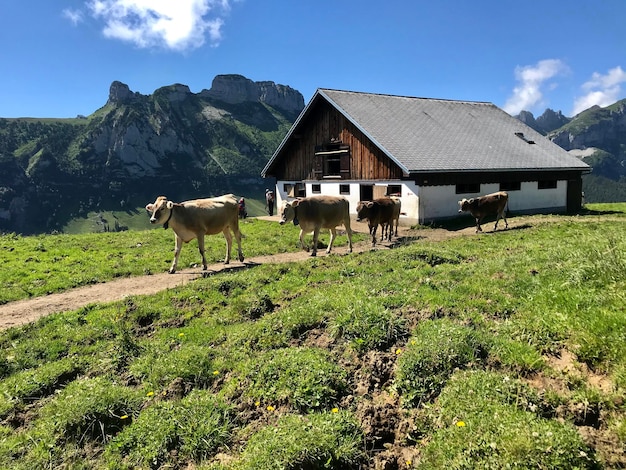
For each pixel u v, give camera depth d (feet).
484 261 33.37
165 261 52.03
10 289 41.88
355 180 90.27
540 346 18.31
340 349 21.12
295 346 22.54
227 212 48.67
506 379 16.33
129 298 35.06
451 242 53.21
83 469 16.90
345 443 15.37
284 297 31.45
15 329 30.66
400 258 37.42
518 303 22.67
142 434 17.69
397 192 80.59
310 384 18.21
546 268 26.99
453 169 77.05
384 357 19.69
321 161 99.45
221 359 22.97
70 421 18.76
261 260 52.31
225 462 15.97
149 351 25.49
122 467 16.62
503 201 64.49
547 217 77.51
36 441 18.42
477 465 13.06
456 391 16.31
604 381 15.88
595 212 93.25
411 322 22.17
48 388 23.09
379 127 86.22
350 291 27.32
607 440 13.94
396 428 16.39
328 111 96.58
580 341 17.51
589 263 24.12
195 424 17.62
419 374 17.92
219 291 34.99
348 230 54.29
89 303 35.63
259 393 18.93
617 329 17.28
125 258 53.78
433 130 93.81
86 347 27.12
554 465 12.50
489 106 126.72
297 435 15.44
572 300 20.58
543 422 14.06
